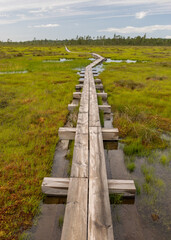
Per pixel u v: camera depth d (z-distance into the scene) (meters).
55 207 2.21
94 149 2.71
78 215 1.64
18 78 11.16
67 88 8.73
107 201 1.80
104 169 2.27
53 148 3.53
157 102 6.37
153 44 100.12
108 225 1.55
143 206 2.21
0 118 4.97
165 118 5.04
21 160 3.16
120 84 9.57
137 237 1.85
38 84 9.61
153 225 1.97
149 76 11.70
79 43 111.56
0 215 2.09
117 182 2.28
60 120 4.91
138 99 6.75
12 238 1.84
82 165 2.36
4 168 2.90
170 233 1.89
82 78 11.54
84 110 4.46
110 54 34.31
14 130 4.30
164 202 2.28
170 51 43.25
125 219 2.04
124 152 3.46
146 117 4.95
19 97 7.05
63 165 3.05
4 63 19.16
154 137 3.95
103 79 11.14
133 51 43.75
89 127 3.49
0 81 9.80
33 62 20.45
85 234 1.48
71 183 2.04
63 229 1.52
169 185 2.58
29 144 3.66
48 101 6.57
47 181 2.30
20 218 2.06
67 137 3.68
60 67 16.59
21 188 2.51
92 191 1.92
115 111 5.68
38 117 5.09
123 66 17.17
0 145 3.61
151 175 2.75
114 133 3.67
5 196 2.35
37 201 2.26
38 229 1.94
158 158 3.26
